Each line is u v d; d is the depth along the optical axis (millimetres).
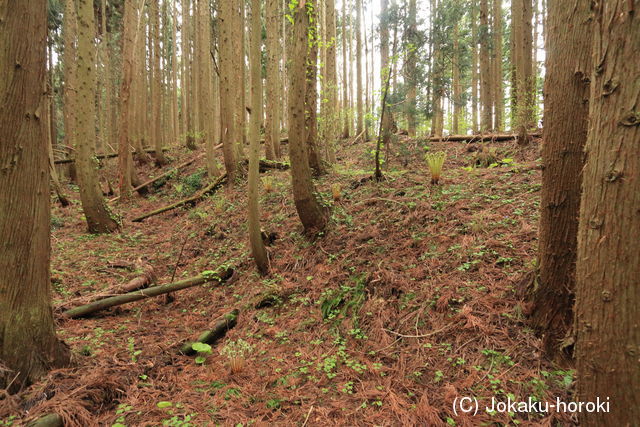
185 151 16578
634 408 1322
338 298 3982
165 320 4238
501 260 3619
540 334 2738
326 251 4996
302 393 2695
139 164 15953
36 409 2219
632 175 1291
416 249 4344
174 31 20312
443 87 11477
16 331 2389
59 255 6410
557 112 2602
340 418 2387
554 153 2635
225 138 9805
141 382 2799
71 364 2764
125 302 4355
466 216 4625
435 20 11781
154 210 9938
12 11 2287
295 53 5148
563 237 2607
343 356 3141
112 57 21250
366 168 8102
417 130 14617
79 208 10750
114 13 19094
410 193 5754
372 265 4309
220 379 2918
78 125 7945
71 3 14141
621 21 1280
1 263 2328
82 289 4918
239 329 3949
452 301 3361
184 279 5129
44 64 2514
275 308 4215
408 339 3156
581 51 2463
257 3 4438
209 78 11070
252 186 4816
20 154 2367
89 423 2271
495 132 10617
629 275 1316
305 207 5426
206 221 7836
